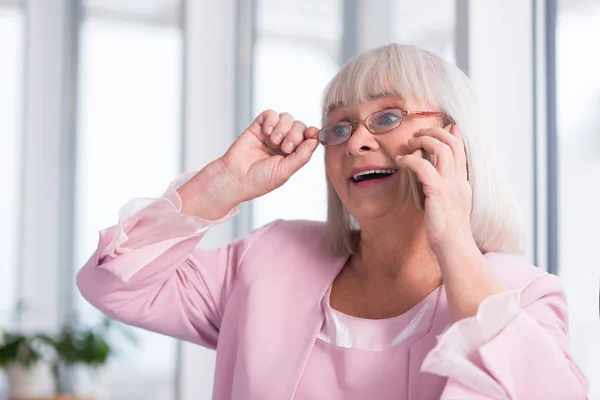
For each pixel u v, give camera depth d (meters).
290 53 3.36
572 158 1.79
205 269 1.42
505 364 0.99
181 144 3.73
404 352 1.15
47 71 4.93
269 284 1.31
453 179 1.11
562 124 1.82
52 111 4.91
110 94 4.59
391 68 1.23
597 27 1.71
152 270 1.30
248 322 1.28
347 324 1.21
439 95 1.22
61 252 4.87
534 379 0.99
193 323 1.42
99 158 4.64
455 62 2.04
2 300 4.79
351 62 1.27
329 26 3.10
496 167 1.25
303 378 1.19
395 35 2.55
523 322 1.02
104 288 1.31
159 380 4.03
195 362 3.60
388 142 1.20
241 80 3.69
